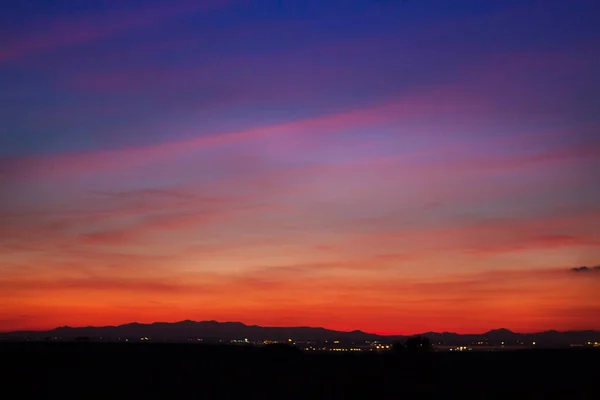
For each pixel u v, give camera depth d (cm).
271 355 6031
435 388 4094
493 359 6247
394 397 3862
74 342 7706
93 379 4312
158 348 7188
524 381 4422
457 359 6081
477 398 3812
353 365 5147
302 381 4288
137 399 3684
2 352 5800
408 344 6103
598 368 5378
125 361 5356
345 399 3825
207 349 7156
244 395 3828
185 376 4481
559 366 5494
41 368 4747
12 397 3706
